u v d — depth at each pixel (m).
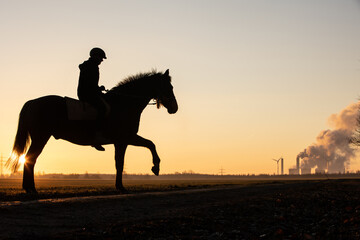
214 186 25.97
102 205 10.56
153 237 7.03
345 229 7.83
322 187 26.95
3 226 7.26
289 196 16.12
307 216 10.23
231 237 7.32
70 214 8.91
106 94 13.62
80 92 12.89
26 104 12.70
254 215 9.97
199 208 10.73
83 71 12.90
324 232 7.72
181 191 17.44
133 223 8.06
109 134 13.41
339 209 11.71
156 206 11.08
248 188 24.58
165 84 14.57
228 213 10.02
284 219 9.32
